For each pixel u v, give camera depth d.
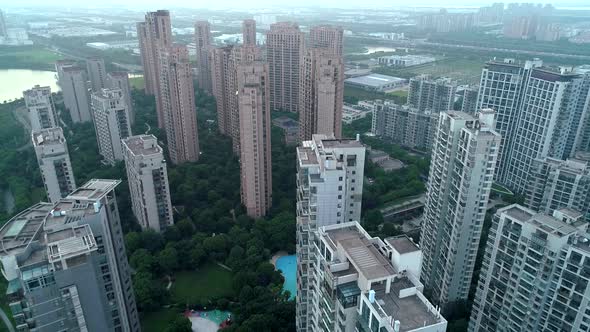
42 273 109.00
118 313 133.62
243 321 180.12
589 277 131.25
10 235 118.44
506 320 158.00
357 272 105.38
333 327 109.12
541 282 142.62
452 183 184.38
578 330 137.25
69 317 116.12
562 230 139.12
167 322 193.12
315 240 127.06
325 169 146.38
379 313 91.56
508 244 152.25
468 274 189.62
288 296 195.75
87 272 114.31
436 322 90.88
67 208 129.25
